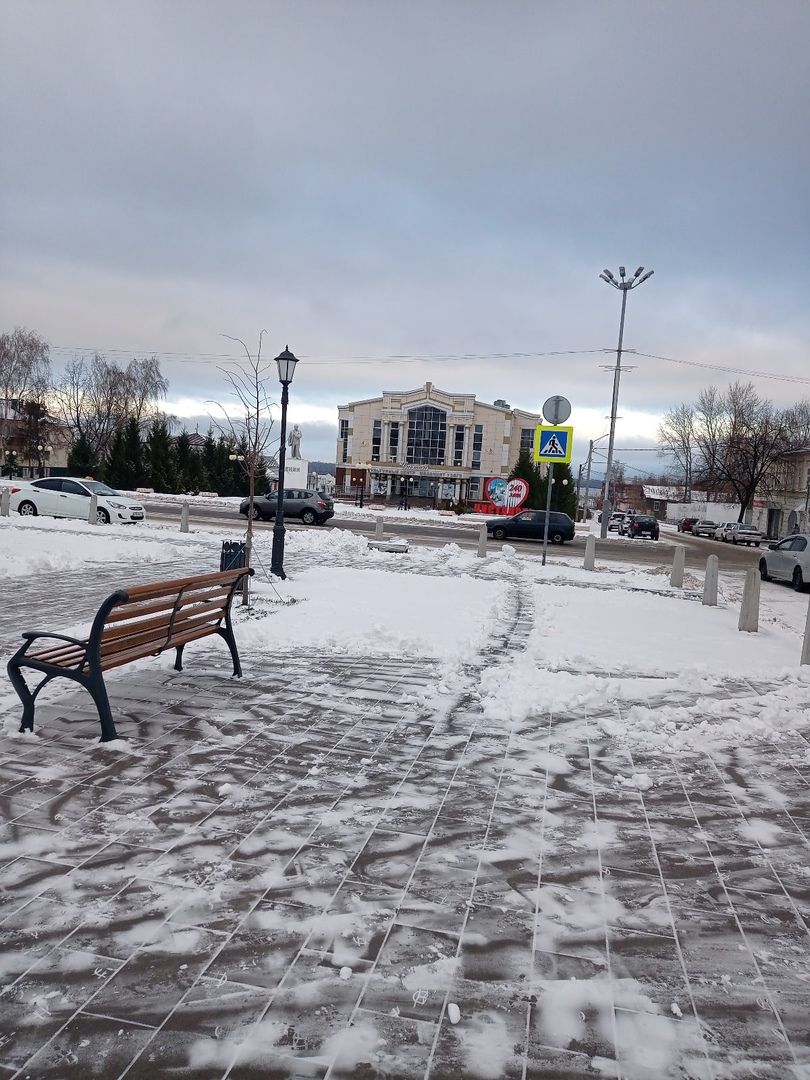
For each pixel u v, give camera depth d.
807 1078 2.49
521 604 12.48
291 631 8.90
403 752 5.31
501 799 4.62
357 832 4.07
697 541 49.00
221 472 64.06
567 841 4.12
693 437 78.81
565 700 6.71
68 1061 2.42
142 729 5.46
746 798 4.83
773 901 3.61
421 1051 2.54
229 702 6.20
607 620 11.49
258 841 3.91
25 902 3.28
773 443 63.12
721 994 2.90
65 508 24.02
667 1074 2.49
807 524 56.66
